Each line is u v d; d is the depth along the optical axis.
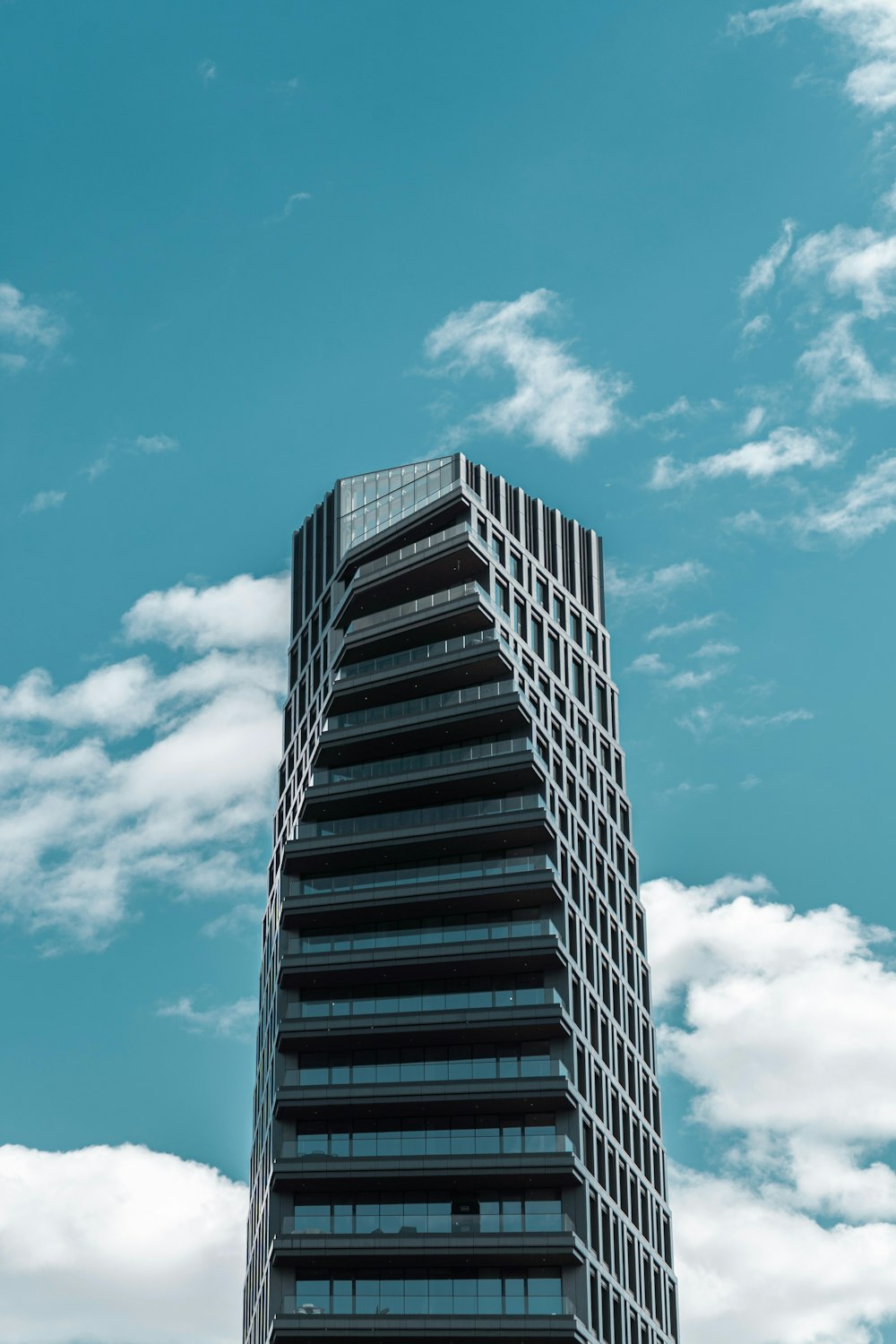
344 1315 84.88
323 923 95.94
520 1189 89.00
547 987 92.25
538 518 109.50
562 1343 83.75
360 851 96.06
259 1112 107.81
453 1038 91.50
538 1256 85.25
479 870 94.00
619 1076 98.94
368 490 109.94
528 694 99.06
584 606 112.00
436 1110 90.31
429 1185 89.12
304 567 117.62
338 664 103.19
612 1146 94.69
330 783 98.19
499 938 91.94
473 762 95.94
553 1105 89.31
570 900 95.44
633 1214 96.38
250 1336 105.62
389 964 92.38
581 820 100.88
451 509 103.31
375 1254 86.00
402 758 98.38
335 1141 90.31
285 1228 87.62
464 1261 86.38
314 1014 92.25
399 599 104.56
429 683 99.50
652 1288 97.62
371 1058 92.81
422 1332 84.31
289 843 96.75
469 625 99.88
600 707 110.62
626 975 104.06
